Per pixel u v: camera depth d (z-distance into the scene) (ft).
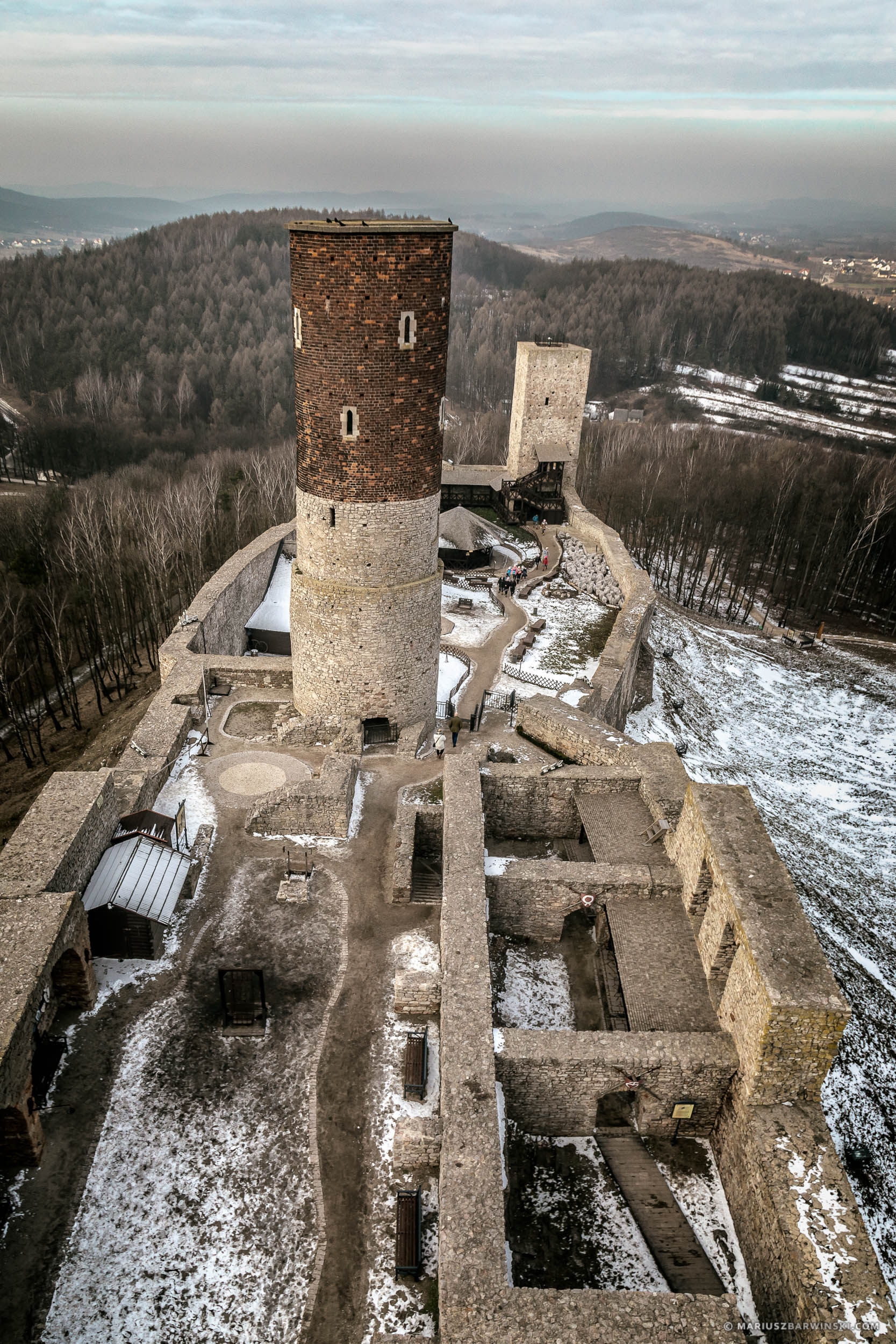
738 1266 53.06
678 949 67.46
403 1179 53.31
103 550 188.34
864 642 228.84
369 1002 66.18
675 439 350.43
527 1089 57.67
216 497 225.97
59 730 152.15
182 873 72.90
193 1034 62.39
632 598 155.02
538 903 75.25
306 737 98.37
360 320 78.79
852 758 168.76
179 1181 52.31
